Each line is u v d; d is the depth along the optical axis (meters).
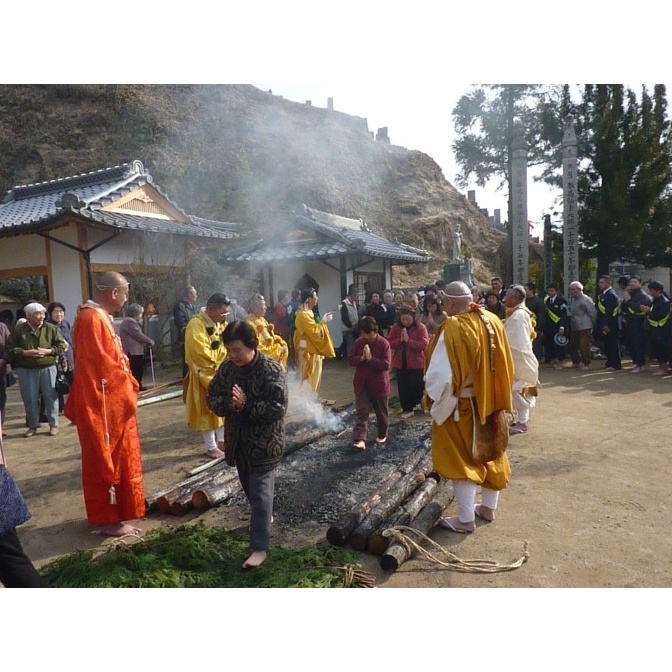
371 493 4.20
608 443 5.75
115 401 3.87
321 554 3.52
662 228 15.64
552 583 3.14
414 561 3.46
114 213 13.12
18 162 36.53
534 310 10.79
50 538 3.96
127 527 3.99
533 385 5.98
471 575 3.27
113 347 3.96
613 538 3.66
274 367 3.50
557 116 15.87
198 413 5.39
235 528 4.00
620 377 9.81
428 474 4.61
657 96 15.69
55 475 5.33
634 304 10.27
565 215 13.81
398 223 46.84
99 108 39.78
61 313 7.70
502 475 3.84
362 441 5.74
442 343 3.63
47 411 6.88
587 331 10.75
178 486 4.60
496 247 48.66
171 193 38.31
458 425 3.71
